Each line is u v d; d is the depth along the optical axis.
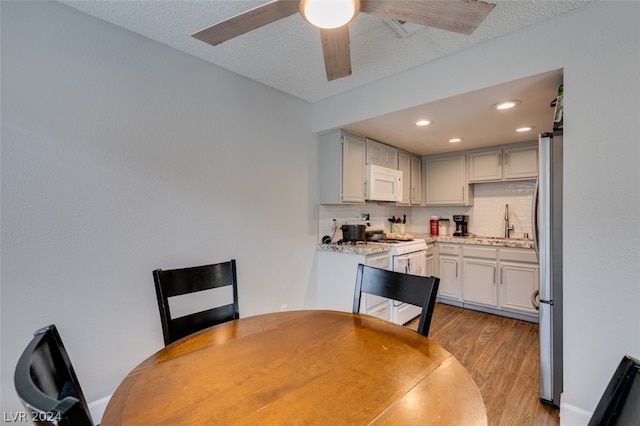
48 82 1.54
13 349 1.45
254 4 1.59
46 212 1.54
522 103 2.29
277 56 2.13
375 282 1.51
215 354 1.07
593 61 1.57
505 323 3.19
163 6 1.60
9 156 1.44
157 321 1.94
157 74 1.94
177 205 2.04
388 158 3.64
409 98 2.35
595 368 1.58
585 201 1.60
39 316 1.52
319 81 2.55
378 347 1.12
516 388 2.02
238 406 0.77
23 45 1.47
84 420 0.49
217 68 2.26
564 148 1.66
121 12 1.65
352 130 3.03
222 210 2.29
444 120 2.70
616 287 1.52
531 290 3.15
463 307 3.74
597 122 1.56
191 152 2.11
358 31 1.83
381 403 0.78
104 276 1.73
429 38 1.91
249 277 2.48
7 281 1.44
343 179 2.98
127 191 1.81
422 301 1.32
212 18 1.71
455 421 0.71
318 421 0.71
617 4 1.51
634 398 0.55
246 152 2.46
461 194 4.02
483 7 1.14
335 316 1.47
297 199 2.90
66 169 1.60
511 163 3.62
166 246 1.99
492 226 3.99
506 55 1.88
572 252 1.64
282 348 1.11
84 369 1.66
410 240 3.51
